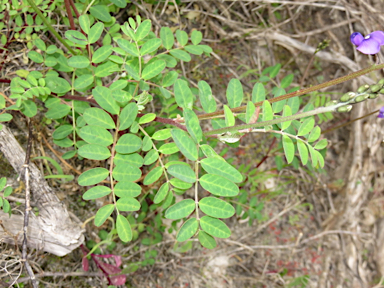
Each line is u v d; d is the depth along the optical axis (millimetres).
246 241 456
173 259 395
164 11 412
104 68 278
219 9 448
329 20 512
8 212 258
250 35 473
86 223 333
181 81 247
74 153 295
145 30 252
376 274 518
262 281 446
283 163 447
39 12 273
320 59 511
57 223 282
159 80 317
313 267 492
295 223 497
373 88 190
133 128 250
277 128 286
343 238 517
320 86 229
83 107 287
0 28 301
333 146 532
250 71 440
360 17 500
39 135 312
